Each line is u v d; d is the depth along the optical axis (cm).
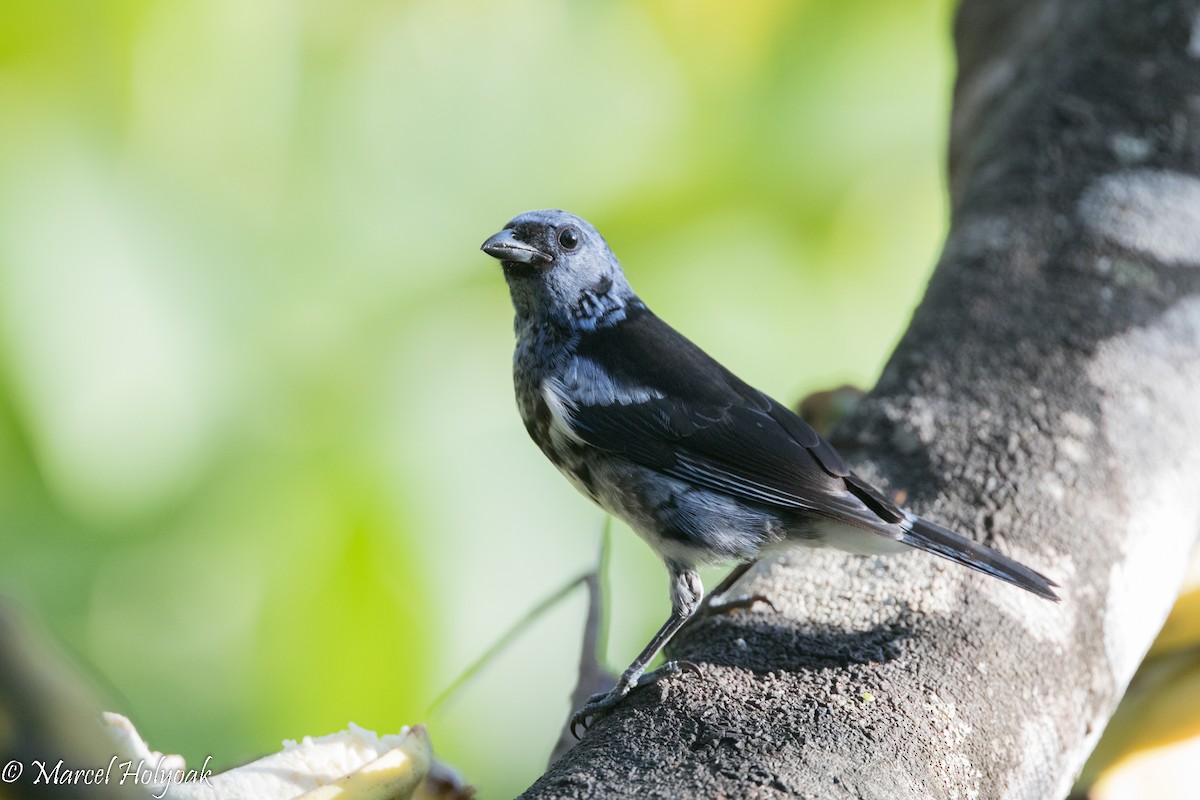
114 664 884
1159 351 810
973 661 629
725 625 668
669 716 577
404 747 550
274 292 971
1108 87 951
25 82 900
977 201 928
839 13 1080
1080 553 702
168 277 929
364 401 980
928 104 1110
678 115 1066
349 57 996
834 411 979
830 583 700
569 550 966
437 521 944
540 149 1048
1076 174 906
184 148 952
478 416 1005
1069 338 813
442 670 912
